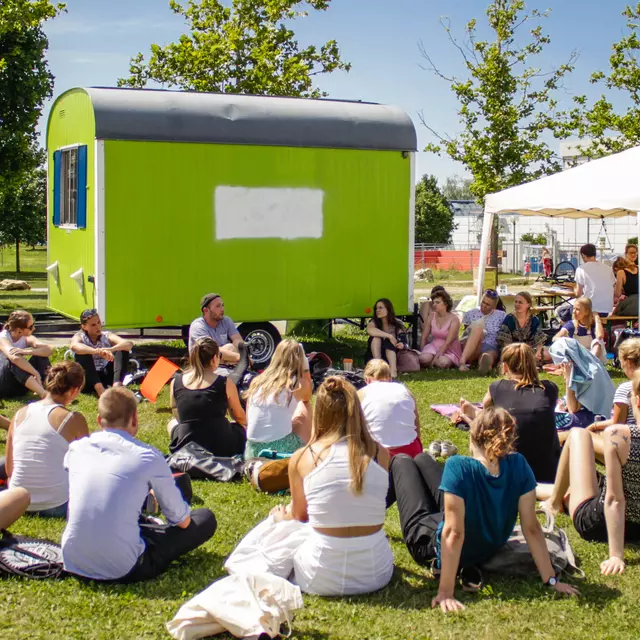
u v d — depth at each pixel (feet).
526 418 19.04
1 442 23.75
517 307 35.06
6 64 69.21
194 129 34.06
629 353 18.52
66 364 17.21
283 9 72.13
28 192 123.03
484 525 13.80
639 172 34.58
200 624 12.36
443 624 12.91
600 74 73.77
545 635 12.57
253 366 36.96
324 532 13.65
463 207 187.73
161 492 14.26
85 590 13.83
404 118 37.78
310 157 36.09
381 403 19.20
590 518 15.92
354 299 37.42
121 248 33.45
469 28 72.18
